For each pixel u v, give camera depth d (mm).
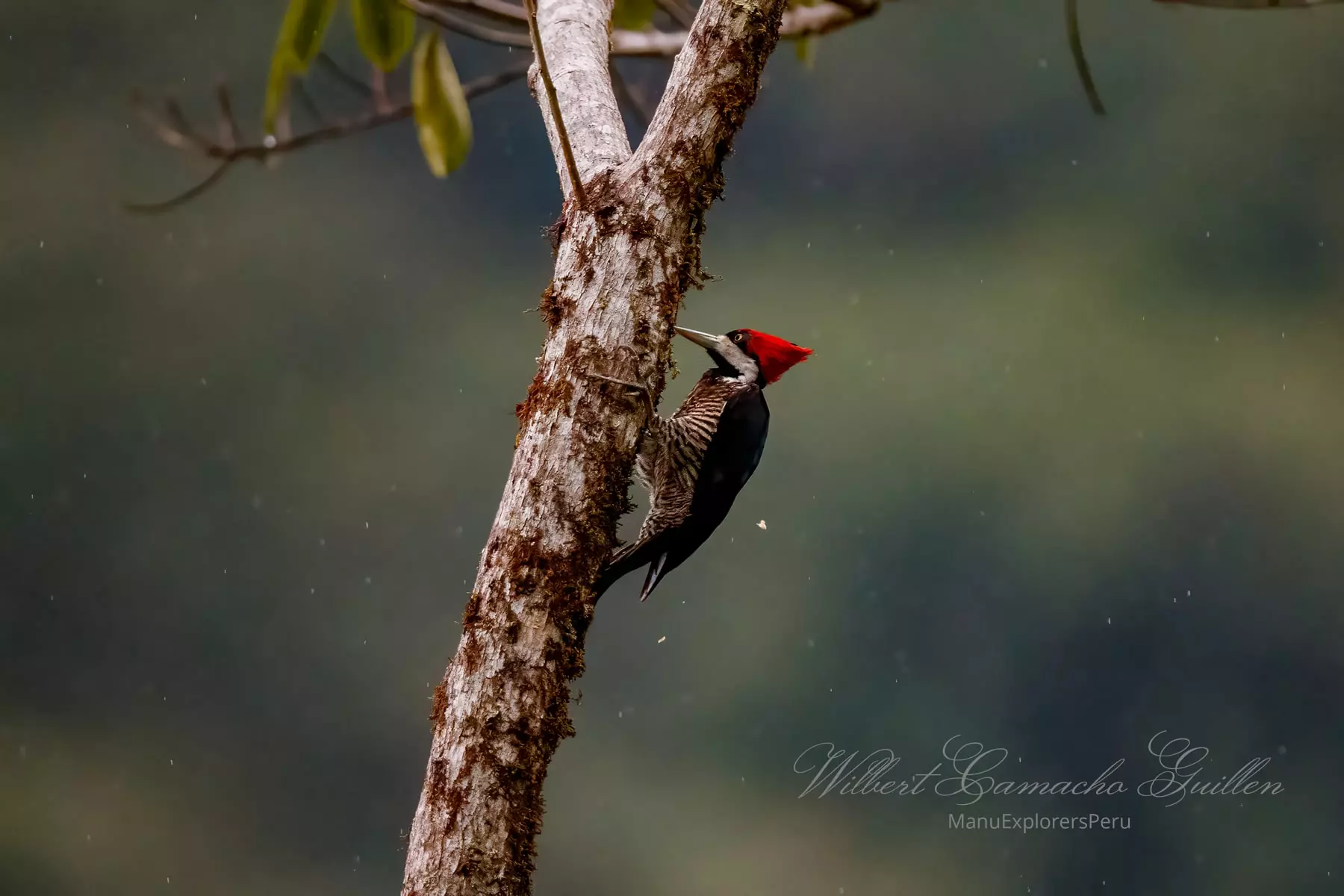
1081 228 27938
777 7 3711
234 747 20922
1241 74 28156
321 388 25234
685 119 3668
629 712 21672
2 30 25219
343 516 23609
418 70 4969
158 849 19250
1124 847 20781
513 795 3297
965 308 26344
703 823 20812
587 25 4258
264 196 26344
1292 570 22766
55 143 25109
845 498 23469
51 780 19688
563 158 3902
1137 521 23250
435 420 25297
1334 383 24234
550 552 3443
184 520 23000
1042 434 23969
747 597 22734
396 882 19859
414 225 27438
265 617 22188
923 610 22766
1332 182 27109
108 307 24562
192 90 25641
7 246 24438
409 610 22781
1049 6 29328
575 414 3531
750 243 29141
